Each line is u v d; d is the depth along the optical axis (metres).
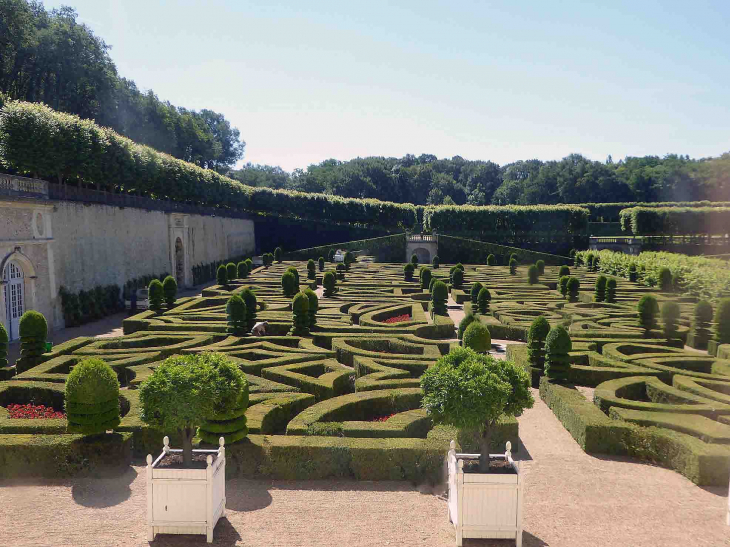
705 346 24.08
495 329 26.36
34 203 27.91
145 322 25.95
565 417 14.59
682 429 12.77
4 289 26.00
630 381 16.61
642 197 114.81
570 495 10.67
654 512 10.01
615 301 35.47
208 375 10.15
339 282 45.03
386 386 15.66
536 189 121.81
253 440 11.66
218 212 64.81
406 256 81.00
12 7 52.72
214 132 111.50
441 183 133.62
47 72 60.44
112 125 69.00
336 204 88.38
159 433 12.25
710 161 110.00
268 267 61.66
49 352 19.62
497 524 8.91
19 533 9.10
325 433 12.49
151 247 44.72
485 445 9.60
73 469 11.34
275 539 9.01
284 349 20.19
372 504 10.30
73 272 32.31
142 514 9.81
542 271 54.00
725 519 9.77
